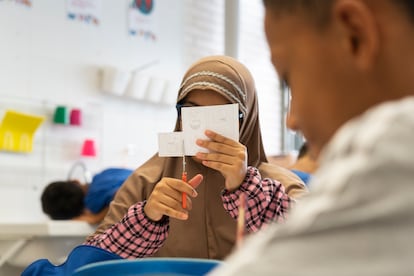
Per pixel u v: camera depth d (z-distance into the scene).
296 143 5.02
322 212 0.39
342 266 0.38
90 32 3.61
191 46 4.26
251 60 4.77
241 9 4.72
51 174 3.35
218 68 1.59
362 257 0.38
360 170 0.38
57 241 2.43
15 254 2.42
